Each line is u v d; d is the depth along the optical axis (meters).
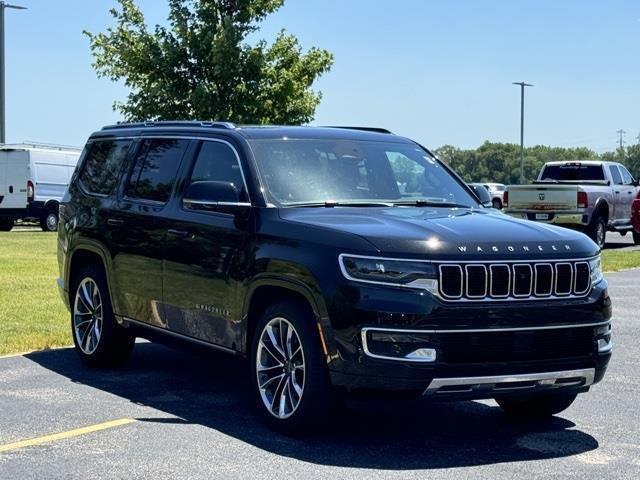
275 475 5.73
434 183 8.03
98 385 8.30
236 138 7.68
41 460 6.02
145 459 6.05
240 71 25.03
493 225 6.64
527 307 6.23
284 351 6.74
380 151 8.02
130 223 8.45
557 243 6.50
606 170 26.41
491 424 7.14
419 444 6.52
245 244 7.04
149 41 25.36
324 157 7.68
